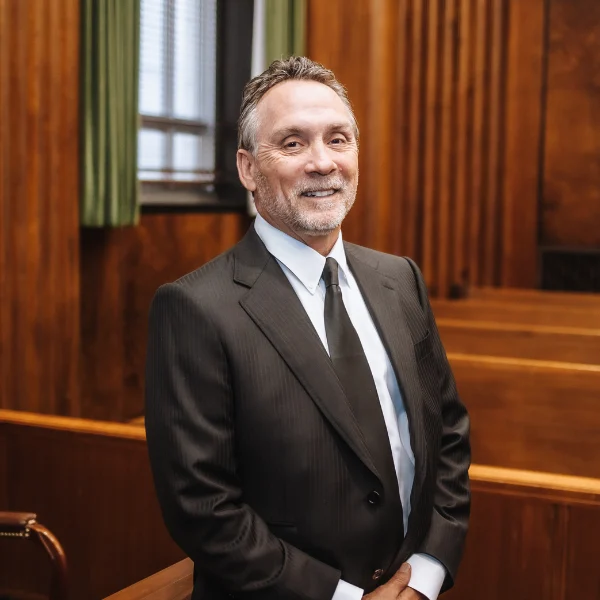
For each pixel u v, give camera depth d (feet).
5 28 12.89
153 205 18.44
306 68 4.91
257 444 4.59
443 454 5.33
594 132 27.12
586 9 26.76
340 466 4.62
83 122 15.03
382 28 21.91
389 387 5.00
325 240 5.03
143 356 18.38
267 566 4.44
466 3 25.16
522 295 20.62
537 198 27.58
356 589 4.55
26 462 9.21
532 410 11.12
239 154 5.08
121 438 8.77
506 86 26.94
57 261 14.19
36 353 13.80
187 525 4.51
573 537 7.29
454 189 25.58
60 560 6.04
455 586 7.63
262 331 4.71
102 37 15.15
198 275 4.93
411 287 5.48
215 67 21.39
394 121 23.26
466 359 11.43
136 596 6.10
